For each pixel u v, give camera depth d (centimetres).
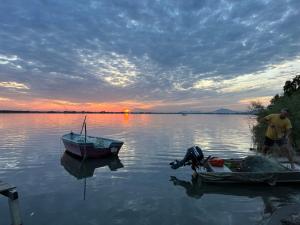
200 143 2012
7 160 1394
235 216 636
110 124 5019
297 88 2573
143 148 1769
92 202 747
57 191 854
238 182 877
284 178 862
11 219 610
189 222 606
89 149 1433
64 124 4897
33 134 2806
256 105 1731
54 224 605
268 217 621
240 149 1697
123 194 816
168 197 785
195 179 973
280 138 944
